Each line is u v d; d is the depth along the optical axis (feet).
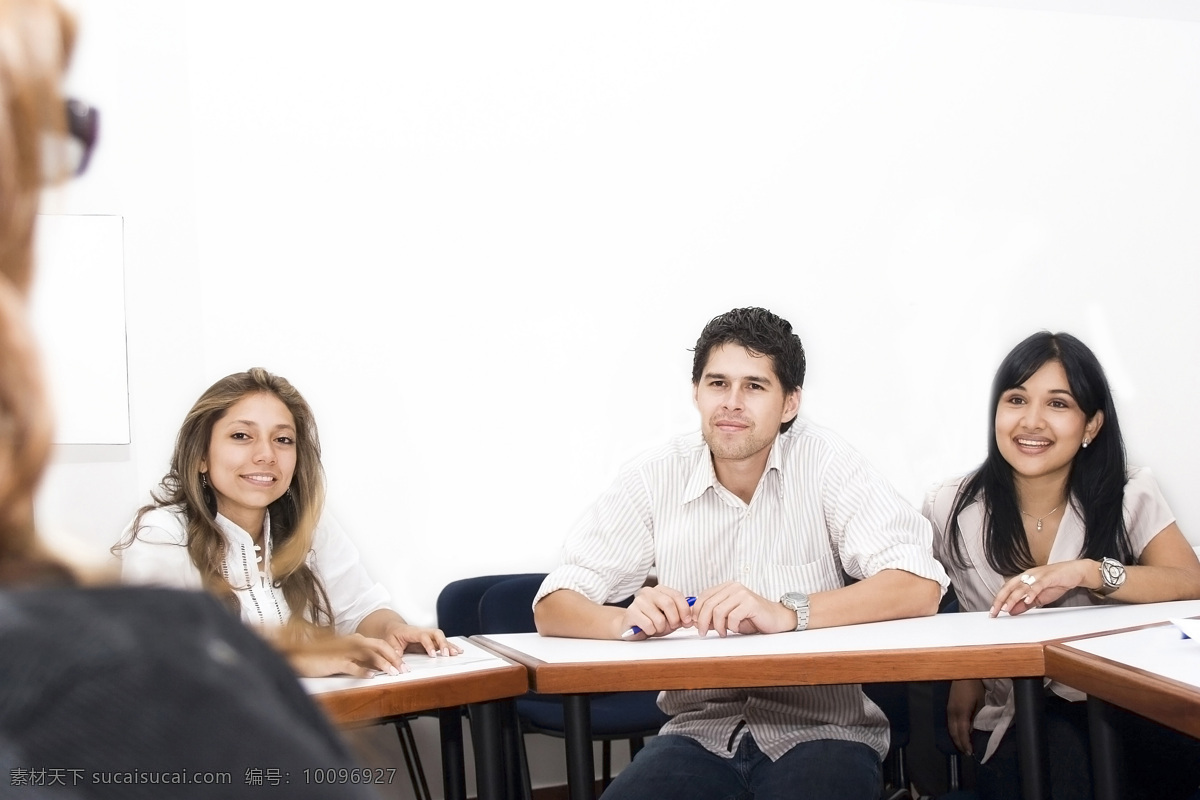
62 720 0.72
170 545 6.35
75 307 9.00
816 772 5.43
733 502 6.52
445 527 10.08
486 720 5.06
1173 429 11.59
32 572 0.82
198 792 0.74
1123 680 4.24
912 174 11.21
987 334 11.30
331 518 7.34
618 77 10.63
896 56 11.21
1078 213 11.52
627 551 6.59
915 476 11.10
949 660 4.91
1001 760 6.00
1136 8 11.55
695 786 5.58
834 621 5.80
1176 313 11.68
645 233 10.66
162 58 9.44
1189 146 11.76
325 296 9.84
